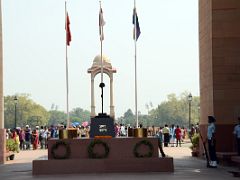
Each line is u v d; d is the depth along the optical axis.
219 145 29.41
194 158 33.53
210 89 30.41
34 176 22.70
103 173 23.34
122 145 23.94
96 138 23.94
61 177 21.94
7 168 27.67
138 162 23.73
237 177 21.61
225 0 30.03
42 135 53.03
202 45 33.41
